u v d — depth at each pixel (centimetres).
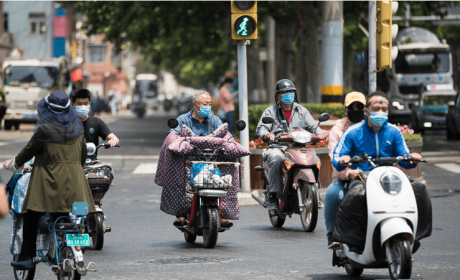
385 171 1262
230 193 1842
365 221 1275
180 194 1830
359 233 1283
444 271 1448
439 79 6831
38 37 13388
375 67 3092
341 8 4566
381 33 2986
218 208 1800
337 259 1454
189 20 6216
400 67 6850
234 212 1844
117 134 6981
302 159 2006
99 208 1797
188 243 1900
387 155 1378
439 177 3375
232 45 8738
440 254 1642
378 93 1347
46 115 1259
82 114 1770
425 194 1290
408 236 1254
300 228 2136
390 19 2975
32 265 1290
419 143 3044
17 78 7281
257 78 8581
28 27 13362
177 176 1831
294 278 1419
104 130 1817
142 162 4228
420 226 1291
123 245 1872
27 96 7231
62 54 13375
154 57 9881
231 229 2134
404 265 1200
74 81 6275
